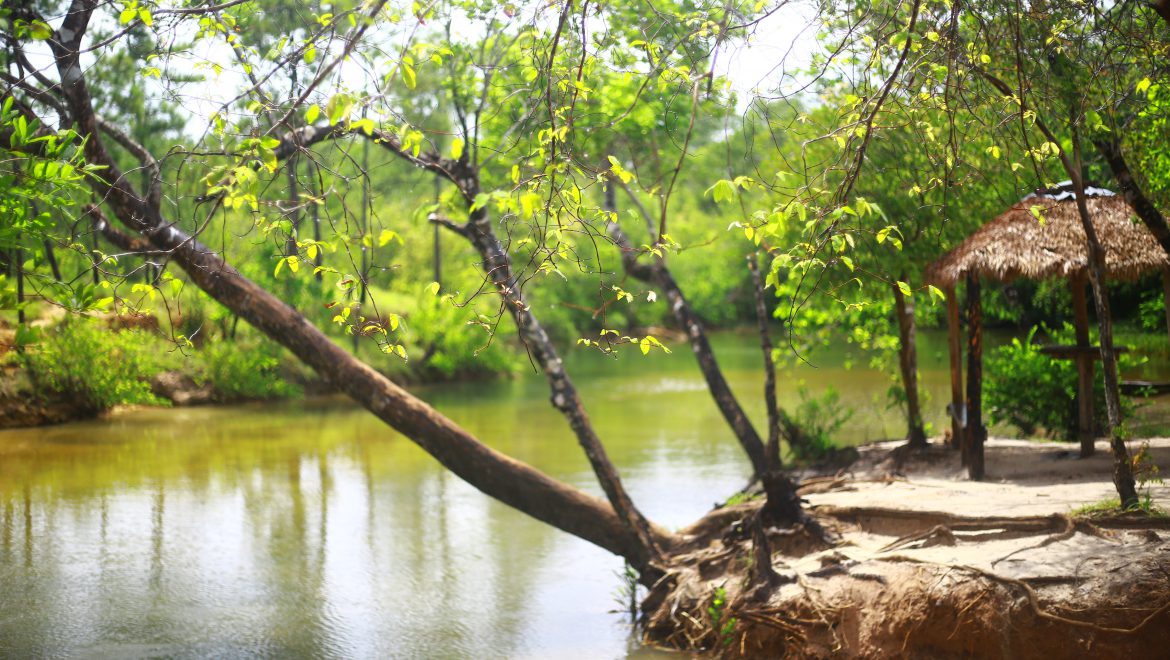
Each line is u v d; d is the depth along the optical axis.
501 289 5.47
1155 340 17.94
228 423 20.97
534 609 9.47
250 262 21.81
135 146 9.00
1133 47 6.97
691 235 51.88
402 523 12.74
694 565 8.95
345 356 9.59
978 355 10.26
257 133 5.35
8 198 5.67
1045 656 6.59
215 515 13.11
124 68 13.80
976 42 6.38
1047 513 8.03
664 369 31.70
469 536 12.09
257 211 5.37
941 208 6.93
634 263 13.25
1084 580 6.74
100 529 12.38
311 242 5.12
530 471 9.74
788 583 8.01
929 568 7.28
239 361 24.27
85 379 21.08
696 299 50.19
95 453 17.39
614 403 23.27
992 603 6.79
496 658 8.25
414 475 15.65
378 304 29.73
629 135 11.97
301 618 9.29
